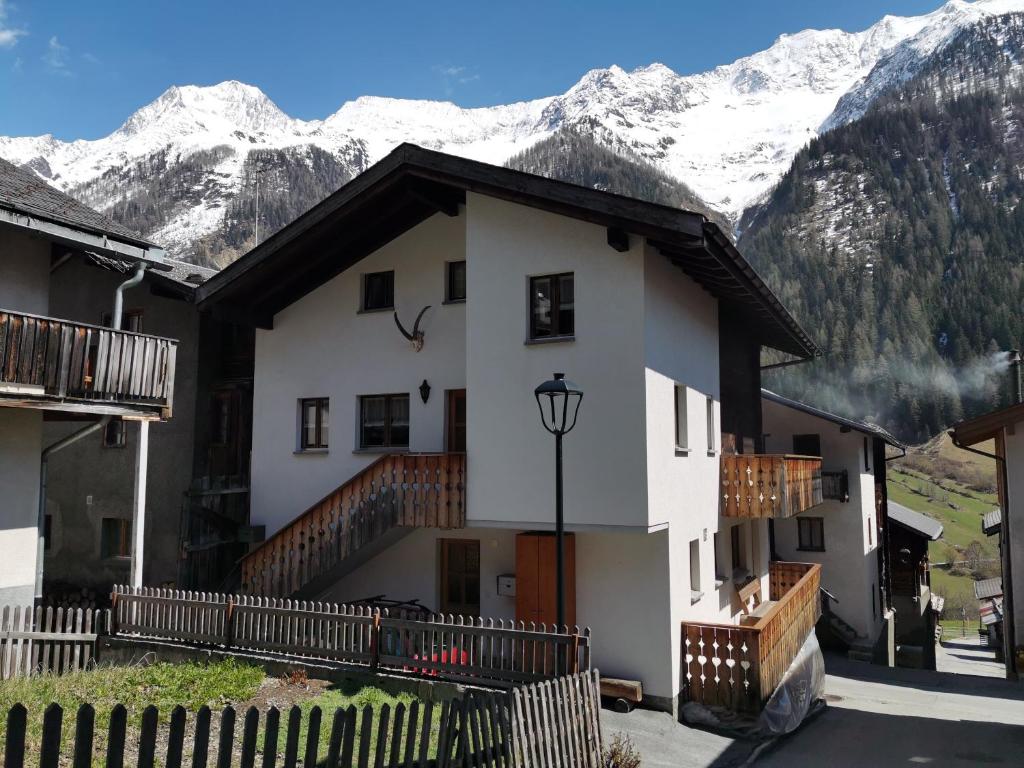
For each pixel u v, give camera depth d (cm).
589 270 1263
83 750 460
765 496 1593
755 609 1844
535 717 752
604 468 1221
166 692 935
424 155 1338
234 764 721
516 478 1276
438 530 1487
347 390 1595
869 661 2644
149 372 1299
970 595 5897
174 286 1608
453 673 1048
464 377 1489
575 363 1258
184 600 1209
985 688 1917
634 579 1291
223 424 1819
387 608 1459
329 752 557
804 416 2828
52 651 1185
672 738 1119
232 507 1722
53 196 1312
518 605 1322
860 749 1197
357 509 1375
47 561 1872
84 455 1861
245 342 1825
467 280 1351
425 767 641
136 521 1316
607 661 1292
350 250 1606
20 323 1112
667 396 1321
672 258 1362
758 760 1094
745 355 1978
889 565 3553
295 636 1139
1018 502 1878
